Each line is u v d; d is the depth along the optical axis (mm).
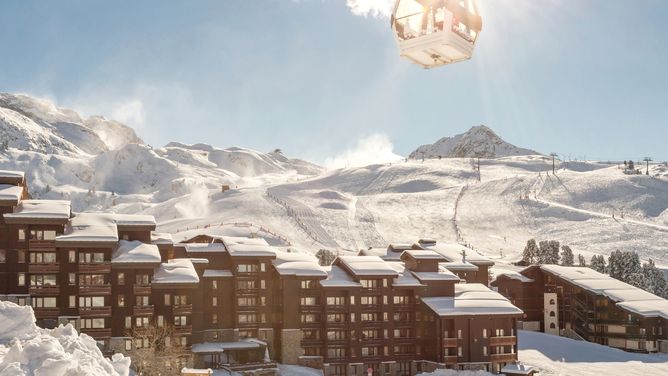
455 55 31203
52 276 94188
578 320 147500
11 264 93312
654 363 123062
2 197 94125
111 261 95062
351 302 109125
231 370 96438
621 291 143375
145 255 96312
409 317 113688
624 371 115438
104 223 99250
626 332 137875
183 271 98875
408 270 119062
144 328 94062
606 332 141750
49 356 35906
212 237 128375
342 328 107875
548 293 152000
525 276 156625
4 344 47906
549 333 150375
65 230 96250
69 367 34938
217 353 99312
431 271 118750
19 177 101000
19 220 93188
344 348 107812
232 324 106938
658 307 137125
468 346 110812
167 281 96250
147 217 104188
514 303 154375
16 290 93125
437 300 113688
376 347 110312
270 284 108750
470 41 30797
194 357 98312
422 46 30344
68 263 94375
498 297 117312
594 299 143625
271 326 108375
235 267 107125
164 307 97188
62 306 93750
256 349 103062
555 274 151125
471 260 145000
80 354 38969
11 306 52750
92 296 94438
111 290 95062
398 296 113438
